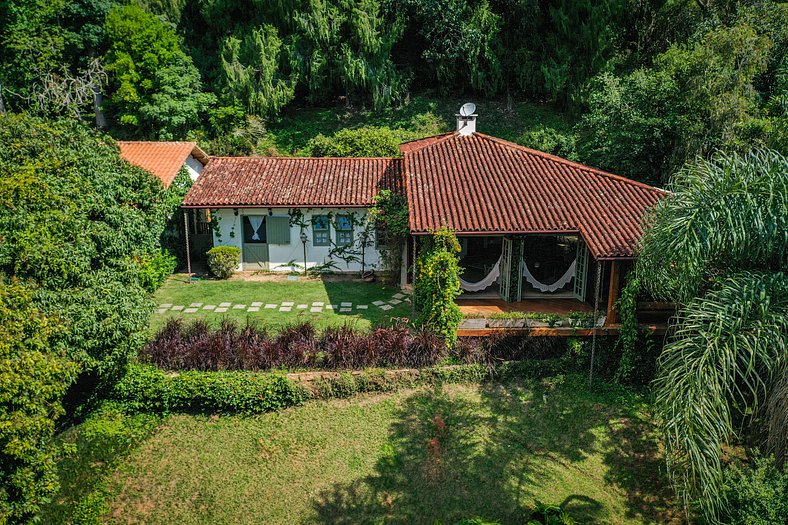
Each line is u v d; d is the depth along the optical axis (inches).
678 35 1311.5
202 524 412.2
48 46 1274.6
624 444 494.6
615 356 584.7
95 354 458.9
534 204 636.7
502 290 677.9
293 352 563.5
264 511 425.1
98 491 437.4
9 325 358.3
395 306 721.0
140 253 569.0
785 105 802.8
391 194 808.3
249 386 523.2
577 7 1321.4
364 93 1496.1
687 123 898.1
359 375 548.1
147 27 1279.5
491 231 591.8
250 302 733.3
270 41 1341.0
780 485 350.6
